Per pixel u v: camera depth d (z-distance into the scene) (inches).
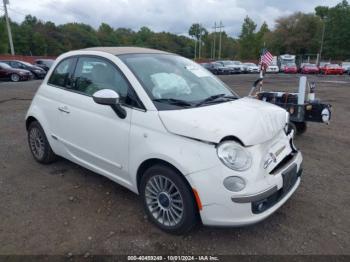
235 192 106.2
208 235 123.4
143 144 122.7
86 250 114.1
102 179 171.0
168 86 137.5
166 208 123.0
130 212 138.6
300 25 2605.8
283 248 117.0
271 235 124.3
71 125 156.8
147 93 128.0
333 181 175.2
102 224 129.7
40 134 183.5
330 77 1204.5
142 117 124.6
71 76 163.5
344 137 267.9
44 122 175.0
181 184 113.4
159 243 118.4
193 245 117.6
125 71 135.9
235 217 108.0
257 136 114.3
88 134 147.7
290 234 125.2
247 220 108.6
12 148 221.9
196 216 117.0
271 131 122.4
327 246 118.4
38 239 119.7
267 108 139.1
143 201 130.0
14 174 176.9
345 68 1472.7
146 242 118.9
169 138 116.2
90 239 120.1
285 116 139.6
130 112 128.9
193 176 108.6
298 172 133.6
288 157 131.0
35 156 192.4
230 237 122.5
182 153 111.3
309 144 246.1
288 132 142.9
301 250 116.0
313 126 308.7
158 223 125.9
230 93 158.9
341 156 217.5
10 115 341.1
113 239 120.3
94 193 155.6
